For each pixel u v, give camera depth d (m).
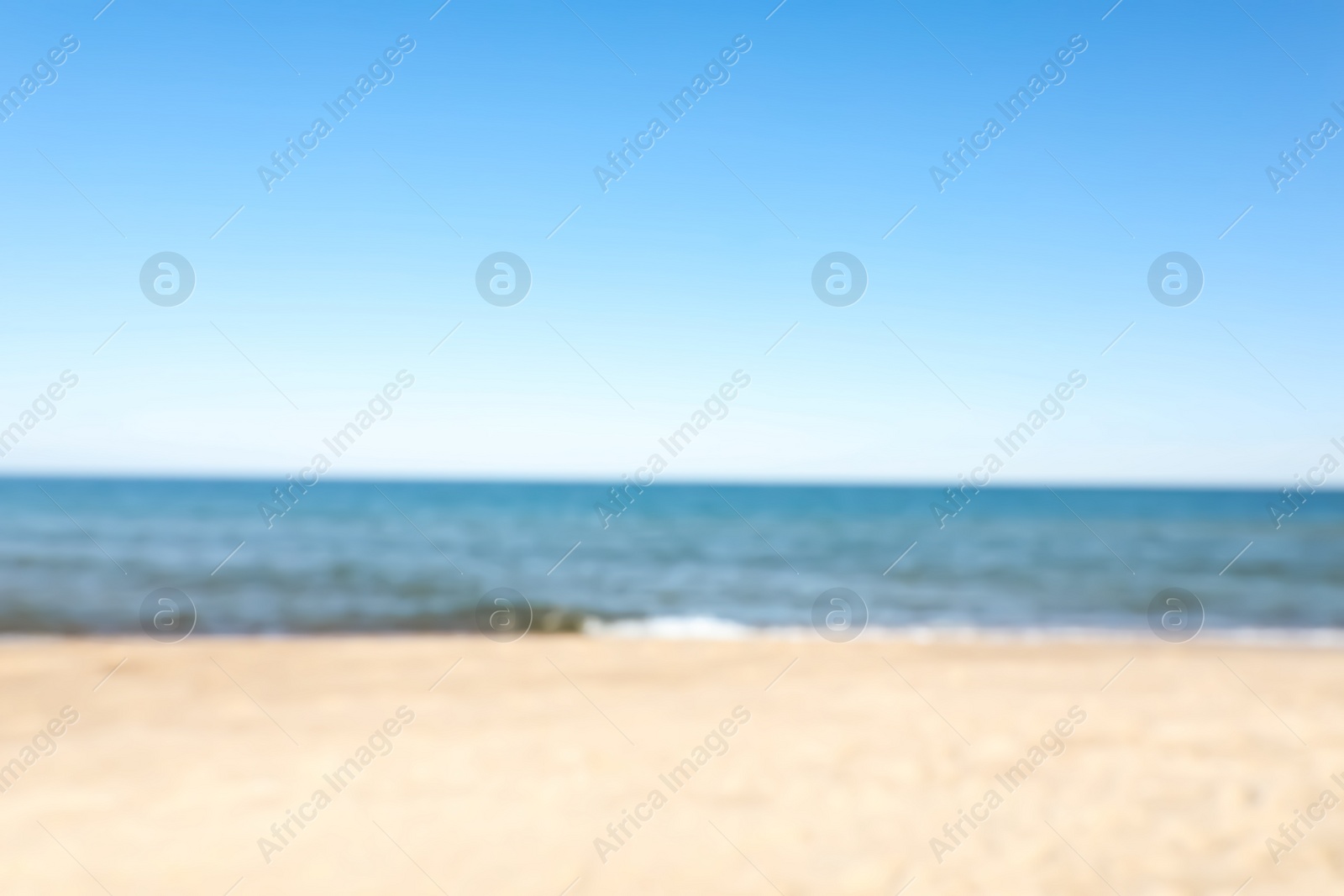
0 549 30.11
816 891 4.40
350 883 4.49
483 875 4.58
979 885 4.44
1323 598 20.00
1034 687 8.92
